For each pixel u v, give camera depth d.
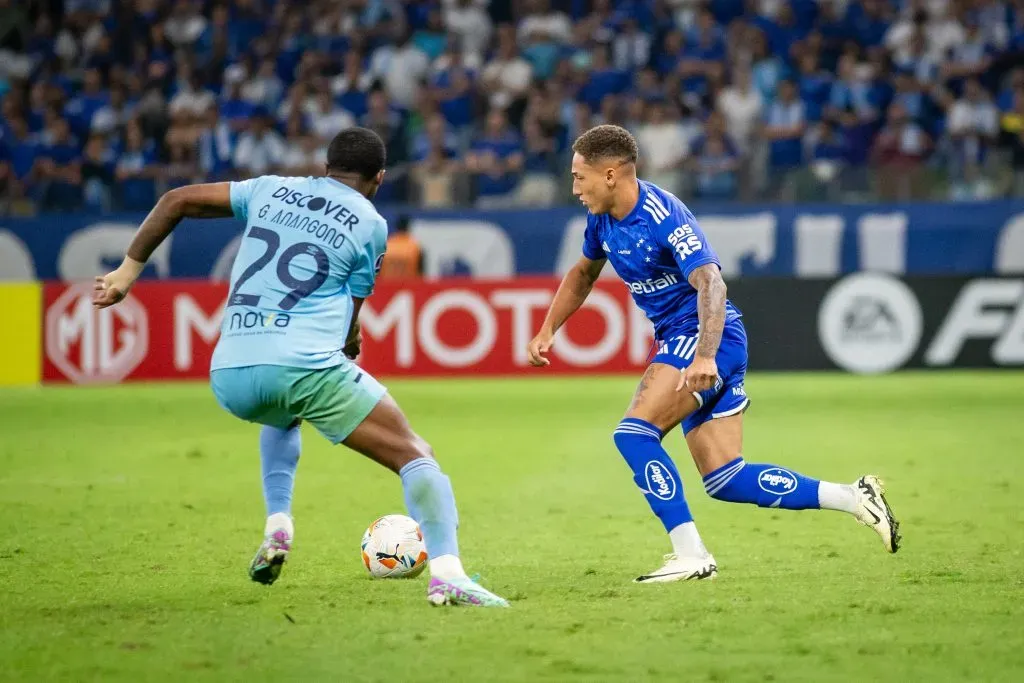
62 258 67.06
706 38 73.50
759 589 19.41
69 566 21.75
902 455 36.16
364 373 18.25
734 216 65.38
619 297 58.44
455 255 65.75
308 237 17.95
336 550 23.33
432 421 44.94
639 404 20.16
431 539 18.16
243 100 72.69
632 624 17.05
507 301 57.78
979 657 15.30
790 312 58.62
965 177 64.75
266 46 76.88
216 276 64.62
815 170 65.25
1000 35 74.31
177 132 72.12
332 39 77.19
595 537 24.67
